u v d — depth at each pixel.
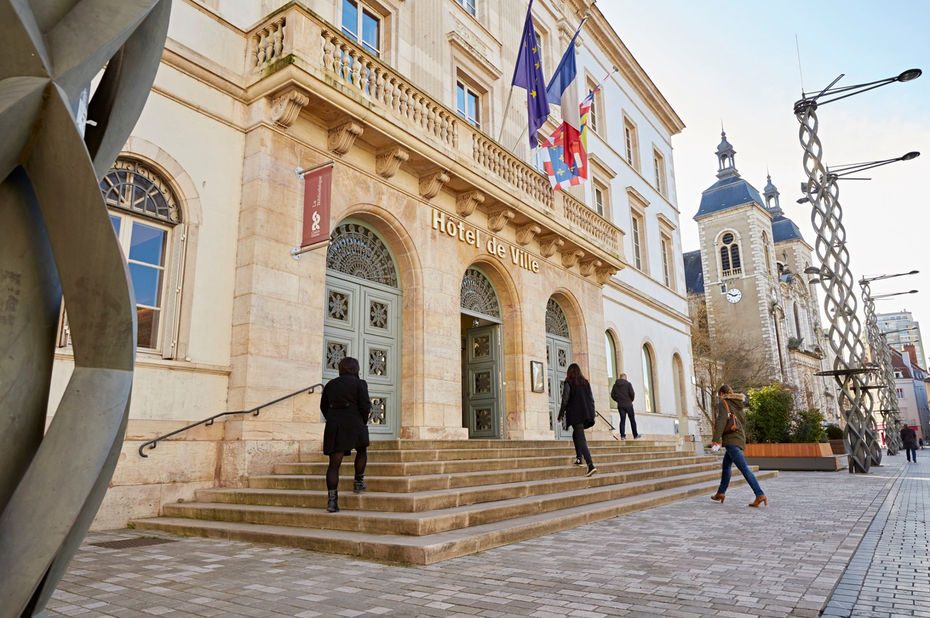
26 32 1.33
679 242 27.27
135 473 7.20
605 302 19.39
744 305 62.84
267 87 8.95
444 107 11.66
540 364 14.12
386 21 12.80
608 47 22.97
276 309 8.66
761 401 21.62
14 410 1.42
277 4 10.27
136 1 1.56
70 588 4.00
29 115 1.36
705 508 8.38
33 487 1.41
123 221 7.83
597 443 12.92
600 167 20.55
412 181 11.42
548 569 4.49
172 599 3.72
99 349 1.58
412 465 7.47
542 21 19.06
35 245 1.47
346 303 10.28
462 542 5.06
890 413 34.72
